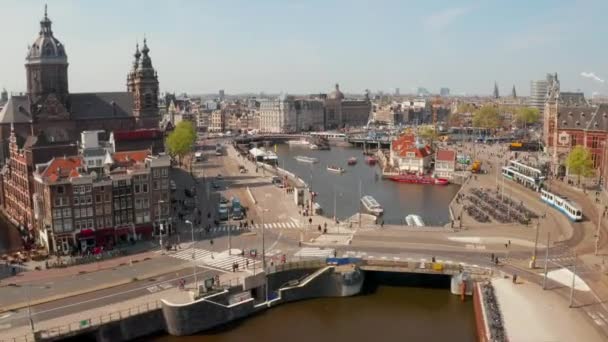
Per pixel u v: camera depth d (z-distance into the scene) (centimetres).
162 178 13012
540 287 9938
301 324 9512
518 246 12288
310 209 16200
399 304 10306
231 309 9562
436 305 10238
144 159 13388
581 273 10619
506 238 12925
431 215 16850
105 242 12406
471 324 9475
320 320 9669
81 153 13238
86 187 12025
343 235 13238
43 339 8062
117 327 8694
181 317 8988
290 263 10812
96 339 8581
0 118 19775
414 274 11494
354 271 10675
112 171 12538
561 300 9400
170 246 12162
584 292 9731
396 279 11456
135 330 8888
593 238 12962
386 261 10925
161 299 9312
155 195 12975
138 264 11131
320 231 13600
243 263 11069
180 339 8981
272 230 13725
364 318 9725
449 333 9131
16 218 15238
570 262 11238
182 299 9312
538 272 10650
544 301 9338
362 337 9000
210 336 9088
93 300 9338
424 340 8888
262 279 10156
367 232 13512
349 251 11881
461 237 13012
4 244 13125
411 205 18550
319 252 11806
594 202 16838
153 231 13025
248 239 12900
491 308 8925
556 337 8119
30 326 8362
